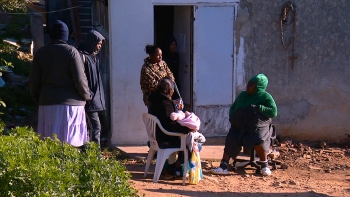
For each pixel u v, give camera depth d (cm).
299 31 969
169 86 697
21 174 412
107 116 1016
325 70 985
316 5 967
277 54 968
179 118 691
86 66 723
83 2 1631
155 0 896
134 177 741
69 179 433
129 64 900
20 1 815
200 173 733
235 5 938
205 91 947
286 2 955
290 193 684
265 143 778
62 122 652
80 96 663
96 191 456
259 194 674
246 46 954
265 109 771
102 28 1142
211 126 958
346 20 979
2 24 1620
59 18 1919
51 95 650
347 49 985
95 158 492
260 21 952
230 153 782
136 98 910
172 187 689
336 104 996
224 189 696
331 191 708
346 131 1005
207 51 938
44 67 653
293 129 995
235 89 959
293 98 985
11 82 1219
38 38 1527
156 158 777
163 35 1069
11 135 492
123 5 885
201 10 925
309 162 884
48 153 466
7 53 1367
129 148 899
